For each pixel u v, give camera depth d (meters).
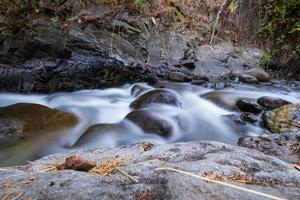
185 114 5.20
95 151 2.51
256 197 1.30
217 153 1.92
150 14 8.49
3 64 5.94
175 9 9.12
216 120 5.24
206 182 1.40
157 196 1.29
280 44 9.30
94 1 7.48
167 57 7.99
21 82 5.92
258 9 9.52
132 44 7.65
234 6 9.36
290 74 8.95
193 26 9.20
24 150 3.65
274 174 1.65
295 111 4.68
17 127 4.07
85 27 7.08
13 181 1.48
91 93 6.45
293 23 9.10
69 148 3.83
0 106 5.27
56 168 1.90
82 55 6.69
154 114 4.77
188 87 7.05
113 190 1.34
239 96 6.48
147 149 2.35
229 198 1.28
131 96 6.57
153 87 6.82
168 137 4.41
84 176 1.50
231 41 9.41
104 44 7.13
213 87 7.23
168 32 8.52
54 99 5.87
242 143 3.57
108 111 5.36
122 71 7.08
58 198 1.29
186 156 1.91
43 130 4.19
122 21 7.78
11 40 6.09
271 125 4.73
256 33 9.56
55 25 6.57
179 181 1.38
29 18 6.38
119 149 2.49
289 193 1.39
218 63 8.52
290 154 3.25
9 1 6.27
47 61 6.25
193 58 8.30
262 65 9.09
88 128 4.34
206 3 9.74
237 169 1.65
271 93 7.10
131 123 4.57
